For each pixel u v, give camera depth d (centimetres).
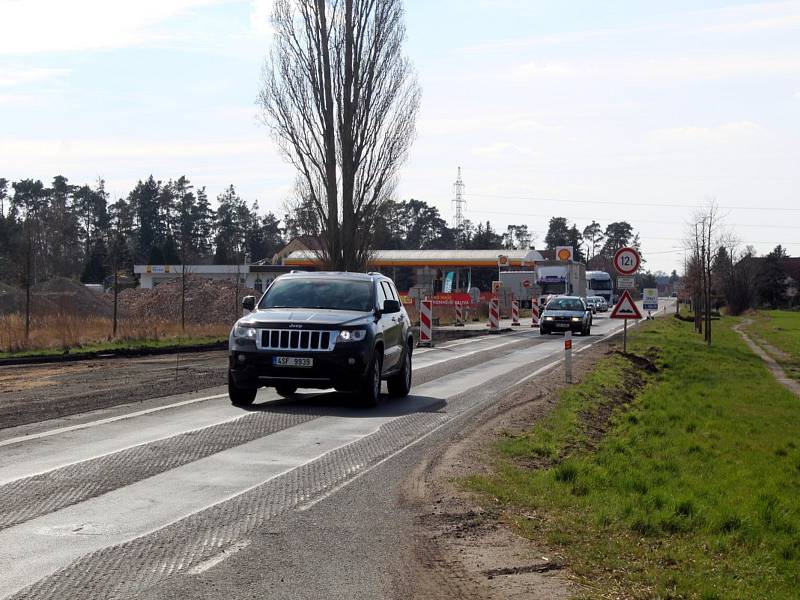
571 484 945
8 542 645
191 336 3250
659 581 607
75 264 10412
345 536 678
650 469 1160
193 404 1437
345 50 3744
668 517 819
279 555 625
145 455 992
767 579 668
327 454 1016
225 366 2195
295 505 773
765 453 1492
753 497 1044
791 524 895
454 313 5381
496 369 2236
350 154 3750
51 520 710
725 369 3012
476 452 1060
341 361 1354
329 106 3744
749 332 6250
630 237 18175
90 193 12588
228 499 791
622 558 665
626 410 1808
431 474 913
